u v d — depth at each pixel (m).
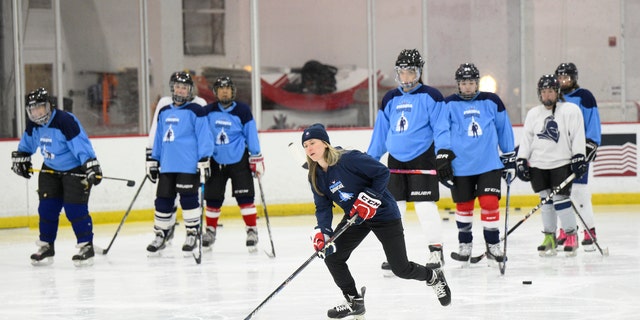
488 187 18.44
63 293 16.84
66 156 19.88
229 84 21.66
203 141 20.80
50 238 20.38
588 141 20.47
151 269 19.45
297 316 14.33
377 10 32.44
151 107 31.23
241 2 31.66
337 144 30.83
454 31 32.78
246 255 21.33
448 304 13.59
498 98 18.70
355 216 12.34
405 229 25.64
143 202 29.09
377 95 32.72
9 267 20.22
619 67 33.16
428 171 17.77
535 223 26.52
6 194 27.77
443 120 17.89
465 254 18.78
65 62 30.31
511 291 15.99
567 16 33.03
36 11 29.81
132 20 30.91
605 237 23.19
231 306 15.23
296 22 32.09
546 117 19.70
